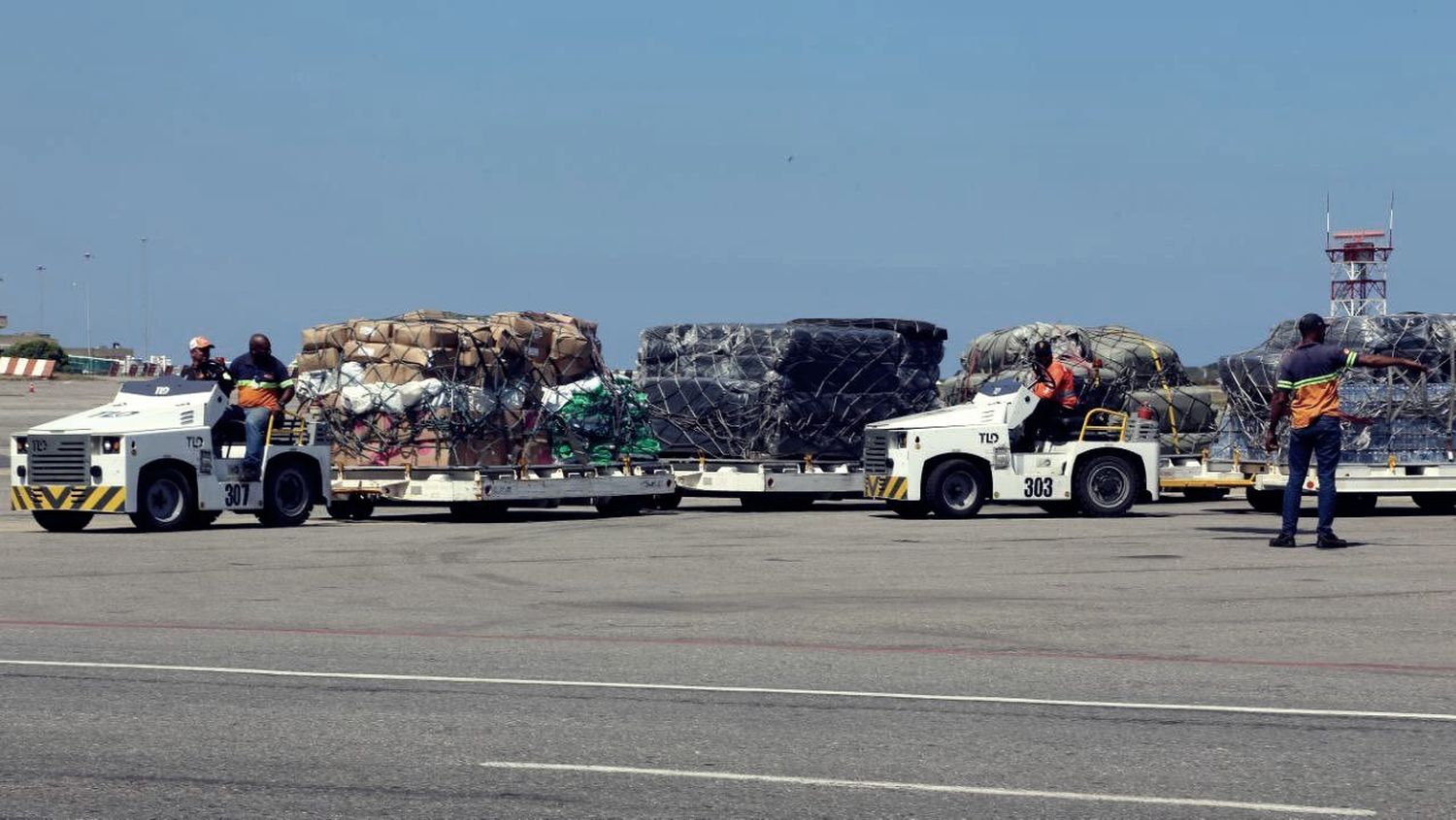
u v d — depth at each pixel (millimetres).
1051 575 25719
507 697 15047
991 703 14805
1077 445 40188
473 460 39531
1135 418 40938
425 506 47594
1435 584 24219
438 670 16594
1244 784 11711
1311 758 12539
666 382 44625
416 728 13641
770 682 15867
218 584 24781
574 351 41562
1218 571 26250
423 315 40969
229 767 12234
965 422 40000
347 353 39656
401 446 39219
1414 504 46562
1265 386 40781
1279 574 25625
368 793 11453
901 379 45688
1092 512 40156
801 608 21656
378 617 20828
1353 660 17344
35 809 11023
